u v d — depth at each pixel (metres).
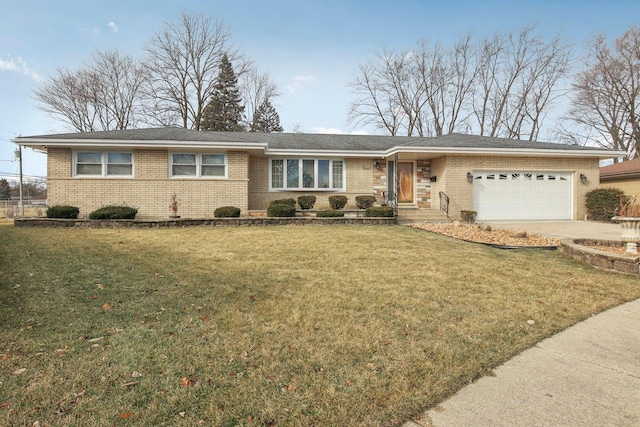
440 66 31.88
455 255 7.29
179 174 13.23
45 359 2.83
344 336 3.37
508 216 14.47
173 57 30.64
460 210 14.16
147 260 6.41
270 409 2.29
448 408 2.34
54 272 5.43
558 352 3.19
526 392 2.53
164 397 2.38
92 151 12.80
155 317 3.76
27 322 3.55
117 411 2.22
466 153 13.90
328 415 2.24
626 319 4.05
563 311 4.23
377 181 15.58
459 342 3.31
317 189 15.12
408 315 3.95
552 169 14.64
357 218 12.16
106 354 2.94
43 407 2.24
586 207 14.74
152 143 12.52
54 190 12.59
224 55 32.38
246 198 13.50
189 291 4.66
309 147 15.00
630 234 7.29
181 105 31.25
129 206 12.84
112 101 30.91
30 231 10.02
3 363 2.75
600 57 26.59
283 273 5.64
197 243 8.19
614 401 2.41
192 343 3.18
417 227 11.58
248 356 2.96
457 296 4.66
